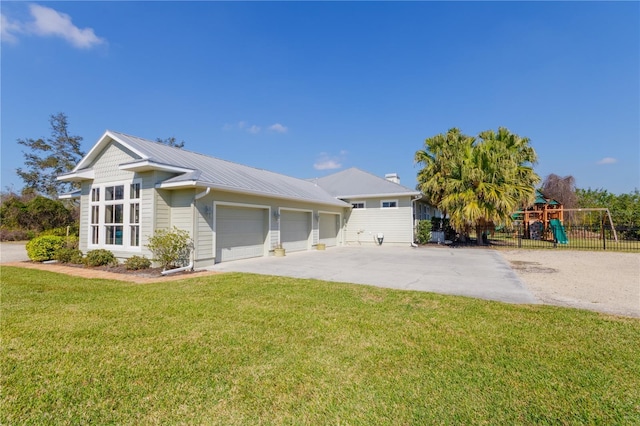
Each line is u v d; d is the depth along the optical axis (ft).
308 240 52.54
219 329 13.79
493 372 9.97
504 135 59.62
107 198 36.55
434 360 10.84
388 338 12.81
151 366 10.35
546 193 96.37
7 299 18.99
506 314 15.85
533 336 12.93
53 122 85.56
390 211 61.87
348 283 23.77
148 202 32.17
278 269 31.14
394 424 7.48
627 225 71.61
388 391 8.89
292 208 47.29
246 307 17.20
